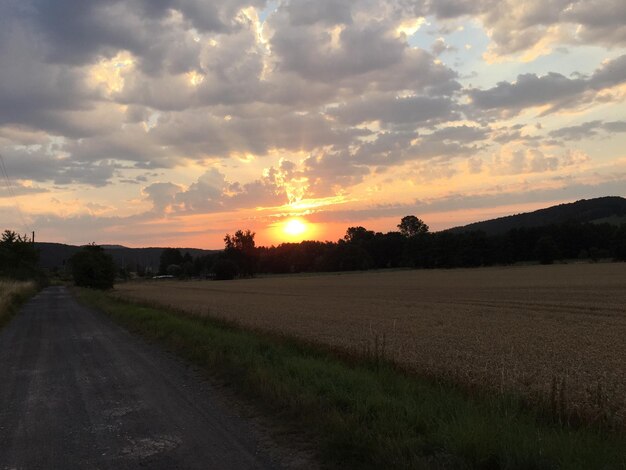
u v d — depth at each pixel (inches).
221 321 732.7
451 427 204.7
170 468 196.5
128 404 296.0
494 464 178.7
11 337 653.3
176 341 526.3
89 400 309.1
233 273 6092.5
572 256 5260.8
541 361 473.1
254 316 967.0
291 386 288.4
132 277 6855.3
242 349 425.4
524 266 4830.2
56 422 264.2
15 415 281.3
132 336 629.3
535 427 222.5
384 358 417.7
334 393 269.1
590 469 166.6
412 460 179.5
